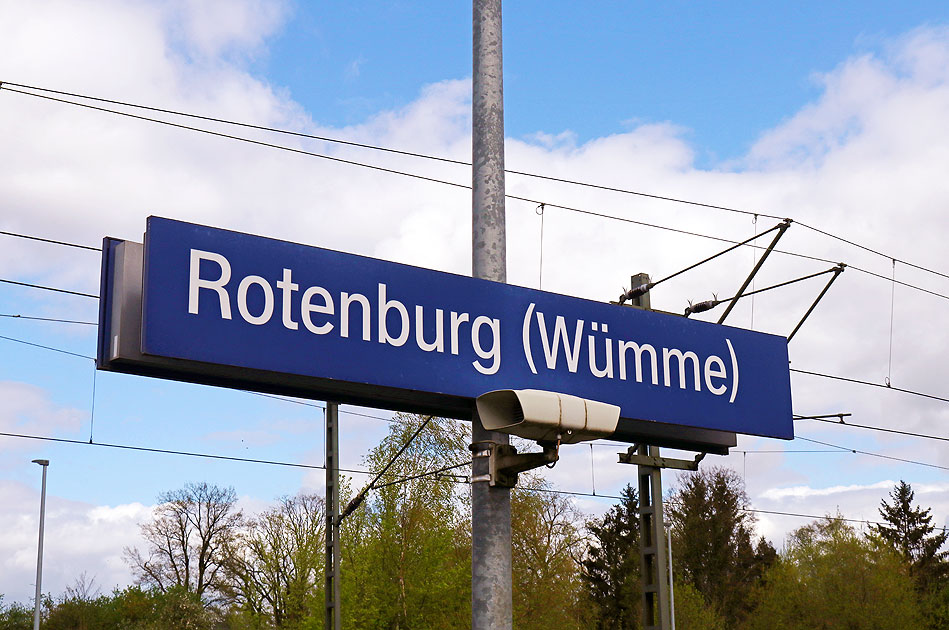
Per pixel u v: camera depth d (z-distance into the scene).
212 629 58.16
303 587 42.56
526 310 6.90
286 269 6.01
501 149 7.06
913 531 82.50
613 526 72.31
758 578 74.44
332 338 6.06
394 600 31.38
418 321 6.40
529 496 38.00
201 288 5.71
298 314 5.98
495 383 6.62
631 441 8.32
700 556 76.69
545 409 6.03
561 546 38.84
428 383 6.34
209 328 5.69
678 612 57.78
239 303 5.81
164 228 5.68
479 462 6.53
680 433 8.41
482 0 7.24
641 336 7.51
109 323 5.89
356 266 6.26
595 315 7.27
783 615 57.78
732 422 7.91
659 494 15.97
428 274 6.52
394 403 6.77
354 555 31.88
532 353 6.85
